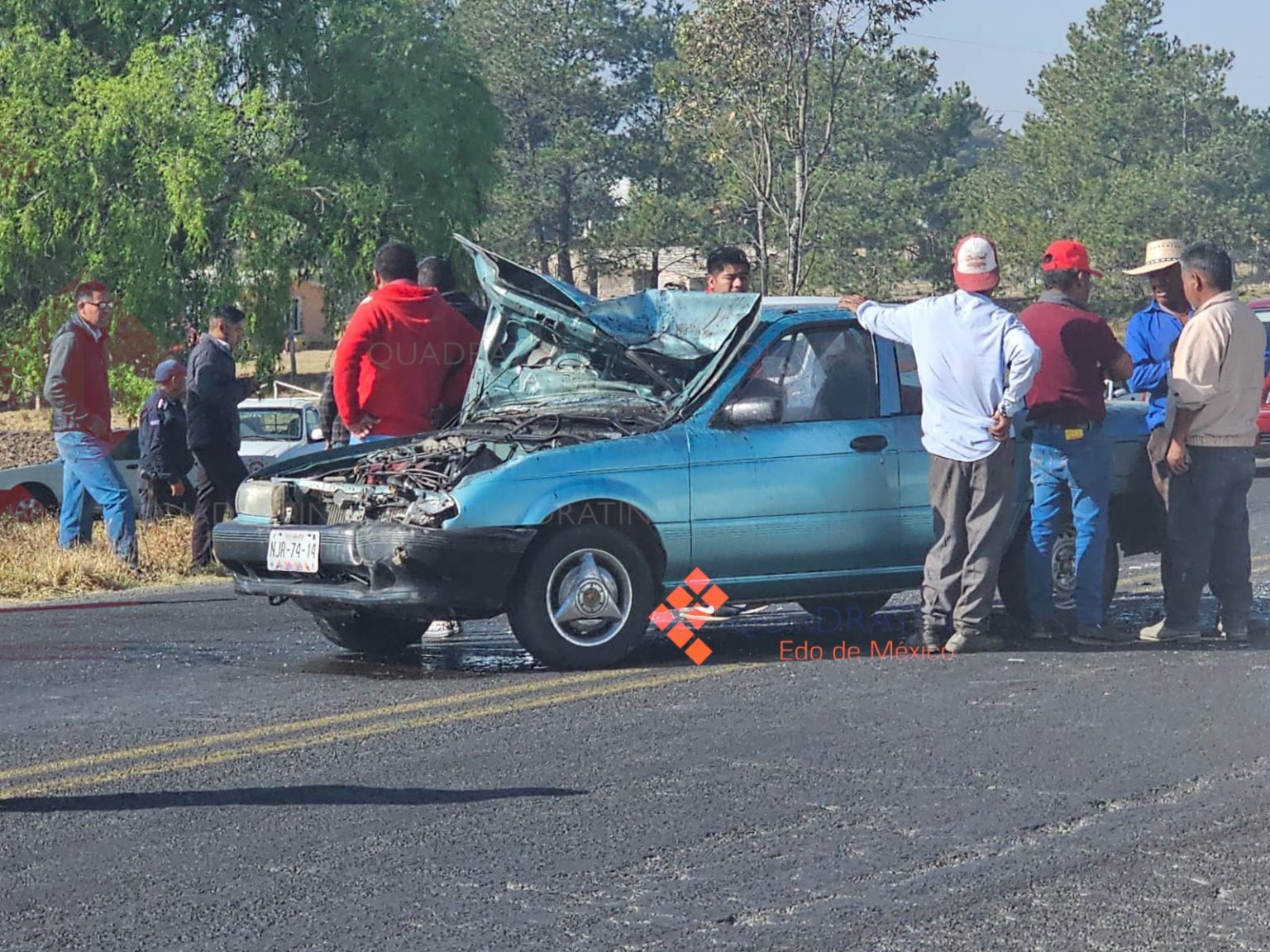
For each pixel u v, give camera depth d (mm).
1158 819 6656
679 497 9969
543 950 5289
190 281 39406
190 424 15055
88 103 37781
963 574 10266
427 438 10898
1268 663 9922
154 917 5613
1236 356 10414
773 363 10484
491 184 44781
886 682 9352
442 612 9602
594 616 9836
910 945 5324
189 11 41438
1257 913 5613
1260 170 77875
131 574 14742
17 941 5414
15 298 39688
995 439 10039
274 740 8094
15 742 8141
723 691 9117
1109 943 5340
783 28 48062
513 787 7188
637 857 6211
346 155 42719
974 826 6559
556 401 11070
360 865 6141
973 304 10039
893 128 95188
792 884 5895
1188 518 10625
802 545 10305
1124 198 74750
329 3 42812
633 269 84750
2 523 17781
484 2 87062
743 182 71625
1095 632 10617
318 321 89188
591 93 86062
